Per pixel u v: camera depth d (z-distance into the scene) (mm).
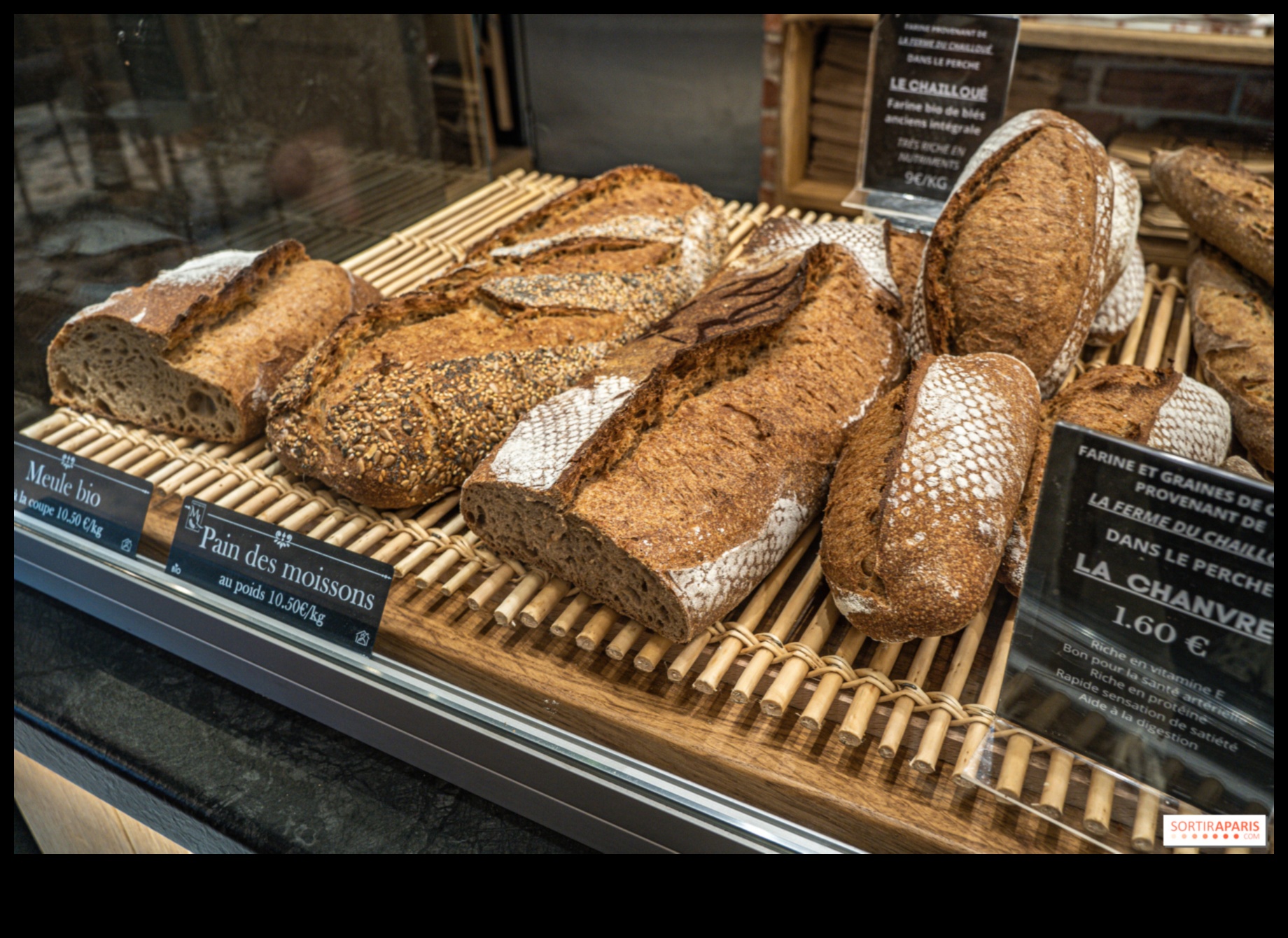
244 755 1155
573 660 1014
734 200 2316
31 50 1226
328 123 1719
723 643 979
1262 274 1331
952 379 1030
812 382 1185
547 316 1349
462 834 1066
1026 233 1187
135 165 1401
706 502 996
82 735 1183
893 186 1604
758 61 2152
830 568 949
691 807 925
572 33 2293
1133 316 1406
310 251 1775
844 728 869
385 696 1063
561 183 2148
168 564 1159
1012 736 830
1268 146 1505
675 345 1173
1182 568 683
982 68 1428
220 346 1282
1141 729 756
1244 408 1177
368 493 1150
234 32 1483
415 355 1245
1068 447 698
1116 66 1576
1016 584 975
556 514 976
